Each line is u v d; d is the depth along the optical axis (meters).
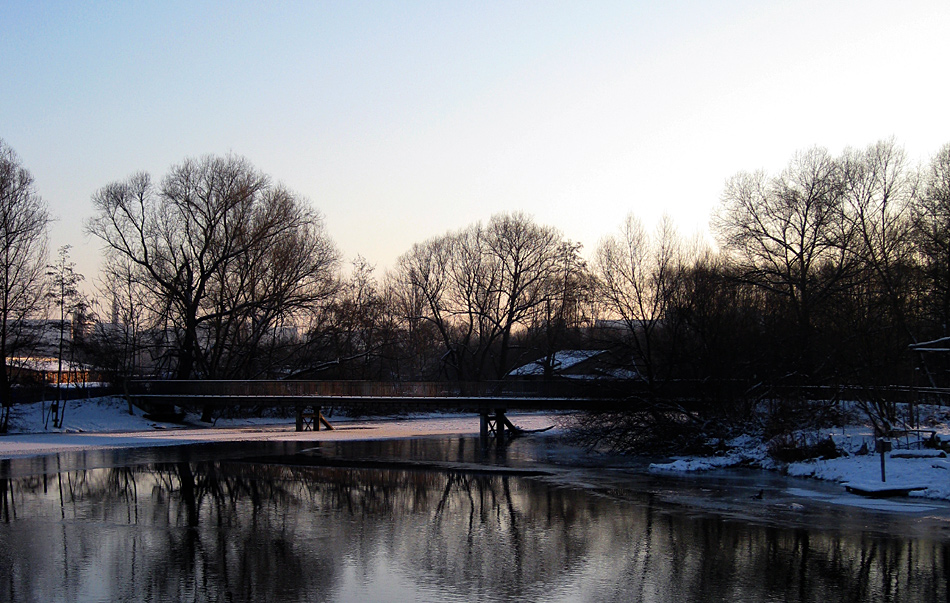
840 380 36.22
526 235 73.69
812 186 46.91
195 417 58.81
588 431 42.34
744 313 38.75
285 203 55.72
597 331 48.16
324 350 63.59
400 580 15.99
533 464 35.16
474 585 15.67
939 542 18.41
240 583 15.84
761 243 48.31
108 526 21.16
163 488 27.86
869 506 22.66
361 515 22.83
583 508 23.58
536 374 64.25
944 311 41.28
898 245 44.50
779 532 19.67
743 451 34.66
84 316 52.78
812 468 29.17
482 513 23.02
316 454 39.31
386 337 69.06
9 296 48.59
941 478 24.53
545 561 17.42
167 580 16.05
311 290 57.25
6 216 47.66
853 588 15.18
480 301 76.62
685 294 38.31
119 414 53.00
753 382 37.16
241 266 54.62
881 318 39.34
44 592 15.30
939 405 37.72
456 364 79.94
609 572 16.47
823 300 42.78
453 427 60.62
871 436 31.16
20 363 53.16
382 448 42.84
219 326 56.16
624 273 39.34
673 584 15.58
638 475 30.89
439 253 78.00
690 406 37.88
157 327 58.22
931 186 45.59
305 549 18.61
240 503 24.84
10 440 42.53
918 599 14.54
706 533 19.77
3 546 18.86
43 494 26.39
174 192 53.12
